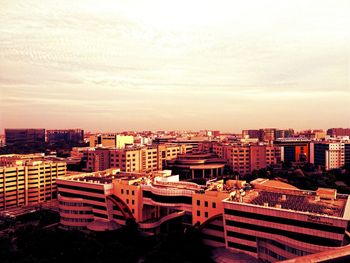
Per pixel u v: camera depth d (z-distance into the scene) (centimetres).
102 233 13712
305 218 9531
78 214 15275
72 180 15862
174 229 13338
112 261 11244
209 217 12100
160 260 11156
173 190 13125
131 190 14250
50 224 16450
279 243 10131
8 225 16162
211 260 11275
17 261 11281
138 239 13025
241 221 10812
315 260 4172
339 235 8988
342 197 11781
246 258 10625
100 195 14712
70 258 11344
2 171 19062
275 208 10144
